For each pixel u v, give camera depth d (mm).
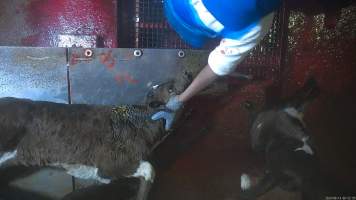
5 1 4148
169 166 3832
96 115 3121
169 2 2234
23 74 3416
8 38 4211
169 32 4359
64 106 3146
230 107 3982
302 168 2984
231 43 2174
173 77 3541
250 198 3307
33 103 3102
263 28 2156
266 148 3289
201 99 3867
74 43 4262
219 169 3924
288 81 4391
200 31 2197
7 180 3396
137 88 3562
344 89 4492
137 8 4305
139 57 3518
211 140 3986
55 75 3457
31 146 3039
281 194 3633
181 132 3838
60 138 3027
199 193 3693
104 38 4281
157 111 2967
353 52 4402
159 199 3615
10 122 2963
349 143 4516
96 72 3500
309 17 4344
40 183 3459
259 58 4328
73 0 4203
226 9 2010
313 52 4395
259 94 4129
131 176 3135
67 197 3041
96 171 3125
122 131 3092
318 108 4535
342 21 4355
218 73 2348
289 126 3232
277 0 2094
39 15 4199
